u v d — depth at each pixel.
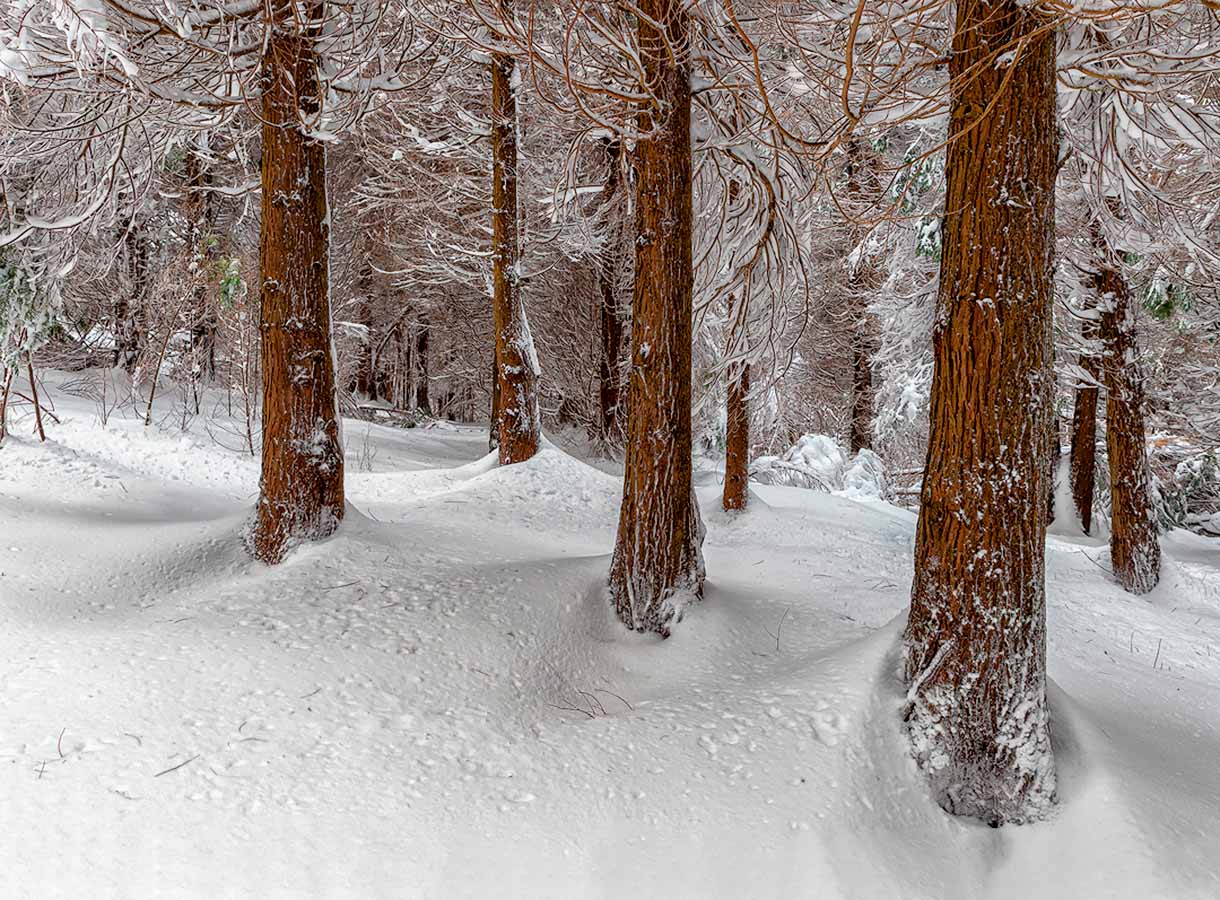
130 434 9.97
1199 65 4.25
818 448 14.23
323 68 6.14
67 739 3.12
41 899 2.39
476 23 5.61
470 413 29.50
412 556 5.84
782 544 8.70
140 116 6.03
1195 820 3.21
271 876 2.58
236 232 16.45
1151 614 7.27
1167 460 14.02
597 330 18.33
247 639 4.20
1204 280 9.30
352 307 19.81
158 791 2.89
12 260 7.62
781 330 7.34
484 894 2.64
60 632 4.25
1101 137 5.64
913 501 16.61
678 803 3.14
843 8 4.39
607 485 10.23
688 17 5.04
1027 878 3.04
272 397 5.76
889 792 3.29
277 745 3.28
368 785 3.11
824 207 8.59
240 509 8.26
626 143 5.54
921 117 3.99
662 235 4.96
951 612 3.54
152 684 3.62
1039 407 3.50
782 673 4.30
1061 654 5.46
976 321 3.49
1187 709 4.75
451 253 14.94
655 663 4.64
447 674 4.07
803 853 2.87
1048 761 3.39
